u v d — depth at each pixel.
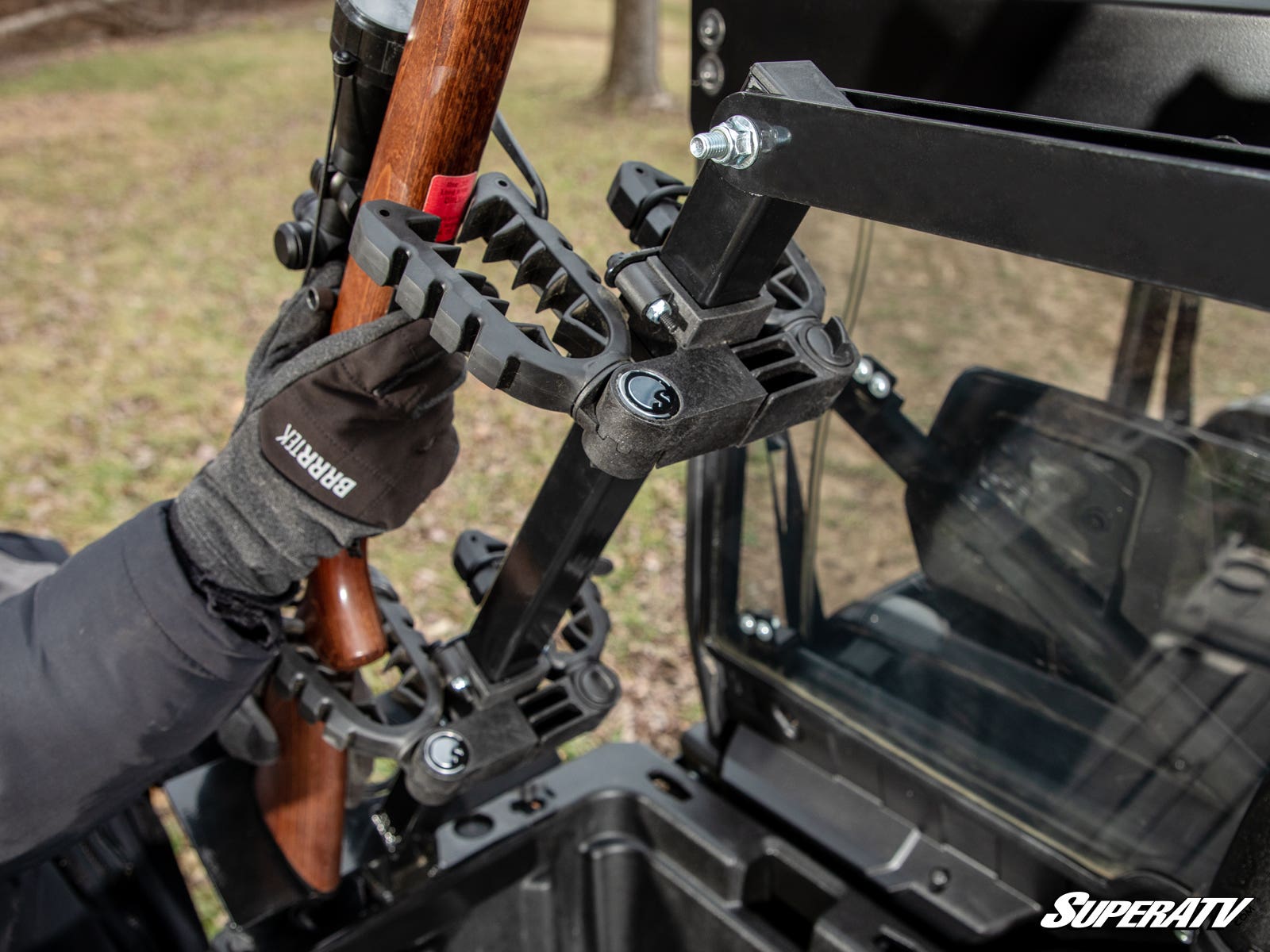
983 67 0.83
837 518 1.18
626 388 0.62
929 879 1.11
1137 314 1.03
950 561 1.11
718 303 0.68
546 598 0.92
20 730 0.77
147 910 1.18
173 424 4.72
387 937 1.11
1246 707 0.93
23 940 1.05
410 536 3.98
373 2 0.72
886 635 1.16
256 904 1.05
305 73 12.20
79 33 13.65
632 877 1.21
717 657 1.29
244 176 8.30
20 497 4.12
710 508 1.24
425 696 0.97
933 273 1.09
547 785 1.22
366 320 0.77
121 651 0.76
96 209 7.44
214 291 6.20
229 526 0.77
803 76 0.60
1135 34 0.75
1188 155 0.50
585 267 0.72
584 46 14.96
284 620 1.00
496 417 4.77
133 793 0.87
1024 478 1.04
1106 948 1.02
